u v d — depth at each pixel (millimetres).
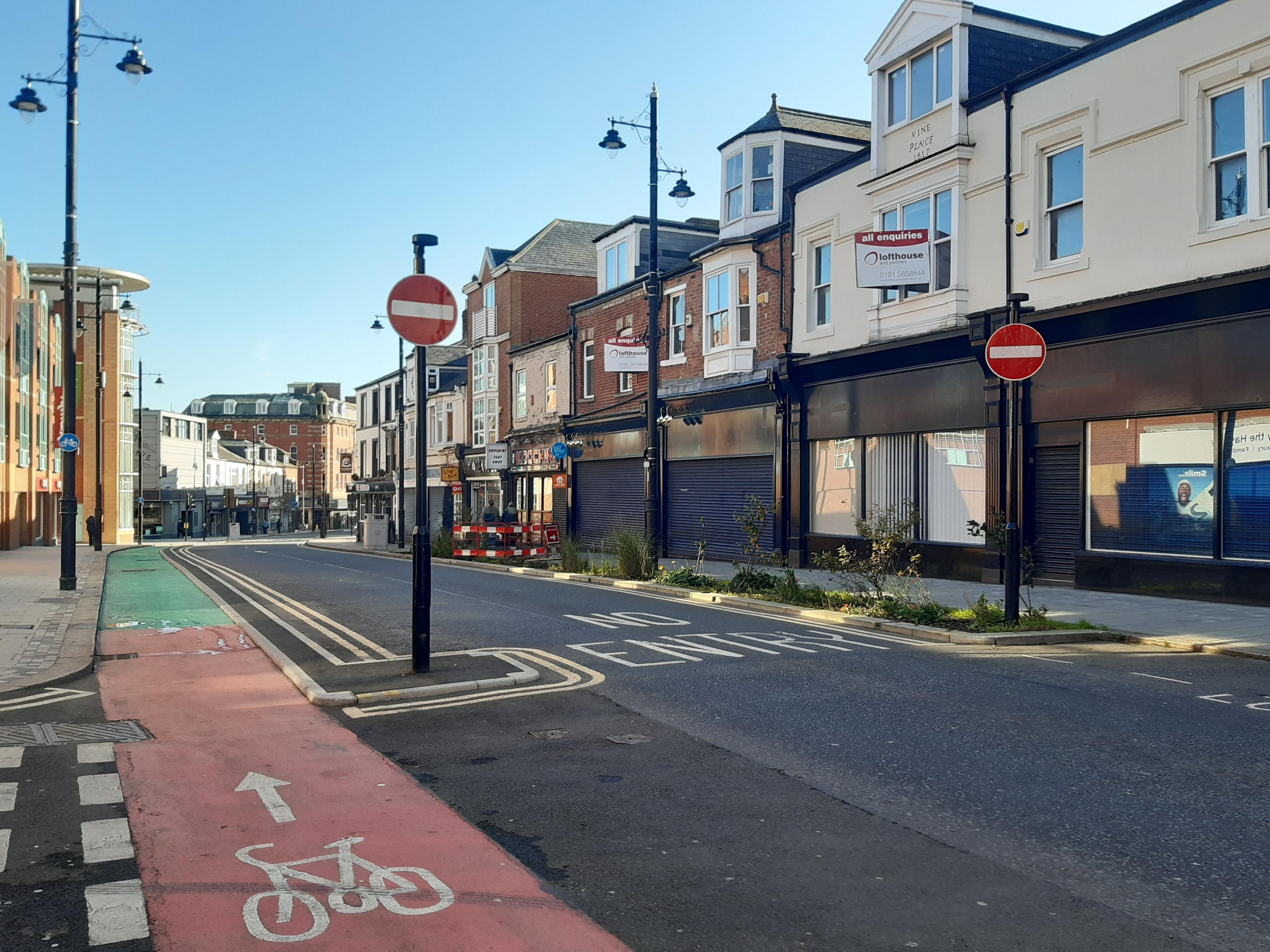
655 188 20234
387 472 59188
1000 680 8930
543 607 14820
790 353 21438
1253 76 13289
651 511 20000
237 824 5148
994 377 16969
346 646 10945
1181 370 14047
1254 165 13266
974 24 17938
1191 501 14250
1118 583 15102
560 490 34688
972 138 17656
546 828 5074
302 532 109188
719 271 24688
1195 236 13883
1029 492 16703
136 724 7477
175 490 85688
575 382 33156
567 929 3896
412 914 4035
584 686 8664
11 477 37094
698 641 11273
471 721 7438
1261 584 13188
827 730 7086
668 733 7051
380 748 6699
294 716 7672
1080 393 15625
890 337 19438
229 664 10055
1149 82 14602
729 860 4617
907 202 19047
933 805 5422
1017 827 5051
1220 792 5605
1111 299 14703
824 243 21812
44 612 14477
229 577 22219
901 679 8945
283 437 131875
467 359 46062
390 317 9062
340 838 4938
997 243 17188
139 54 18938
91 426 53812
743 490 24078
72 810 5383
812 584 15812
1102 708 7766
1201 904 4113
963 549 17875
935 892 4250
